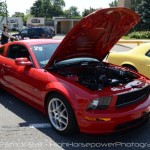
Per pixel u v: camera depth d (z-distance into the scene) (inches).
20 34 1043.9
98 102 159.5
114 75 199.6
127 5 1781.5
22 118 207.9
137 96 174.2
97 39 201.6
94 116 156.6
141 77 201.9
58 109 179.0
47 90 181.2
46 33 1047.0
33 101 204.1
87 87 169.2
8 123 199.2
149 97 182.9
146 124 195.5
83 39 191.3
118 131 162.7
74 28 172.1
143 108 170.1
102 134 161.2
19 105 234.7
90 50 216.7
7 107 230.5
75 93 165.2
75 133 177.6
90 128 159.3
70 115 167.9
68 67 203.5
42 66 199.5
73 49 199.3
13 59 232.1
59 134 181.2
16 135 180.5
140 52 293.7
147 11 1531.7
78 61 218.2
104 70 205.5
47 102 187.6
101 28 186.5
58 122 182.4
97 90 165.9
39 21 2465.6
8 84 235.1
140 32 1380.4
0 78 246.8
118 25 193.6
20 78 211.8
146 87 184.4
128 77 198.7
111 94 162.4
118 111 160.9
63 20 2413.9
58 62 203.5
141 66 286.5
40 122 200.7
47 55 210.1
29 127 192.4
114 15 177.2
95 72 201.6
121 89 170.4
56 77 182.1
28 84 202.7
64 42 180.5
